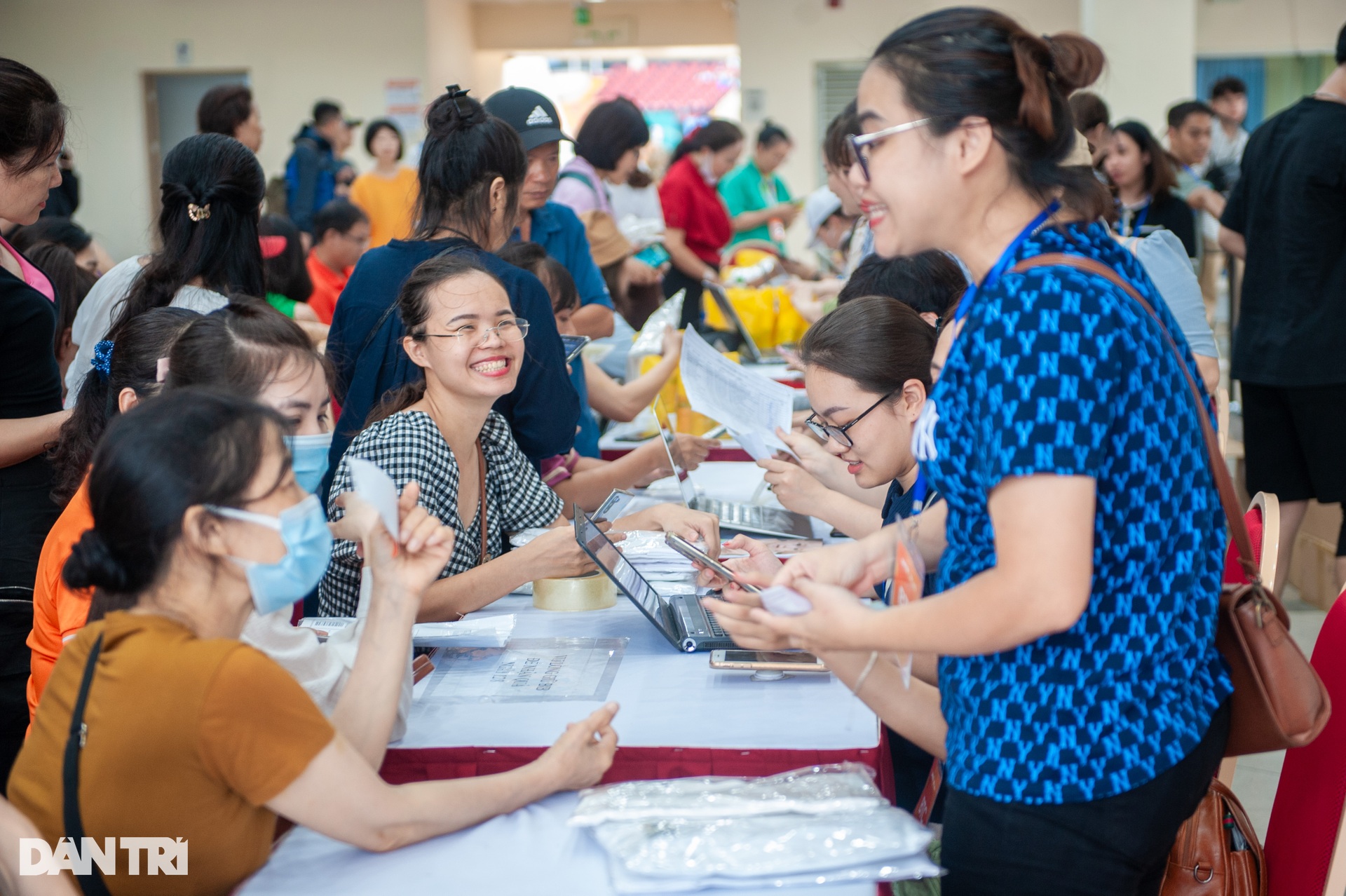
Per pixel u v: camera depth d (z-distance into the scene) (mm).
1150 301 1177
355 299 2469
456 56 12547
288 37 11453
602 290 3814
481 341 2010
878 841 1181
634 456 2848
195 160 2383
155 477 1171
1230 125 7832
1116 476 1099
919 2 10594
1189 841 1591
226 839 1197
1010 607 1052
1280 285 3514
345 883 1199
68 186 5734
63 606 1636
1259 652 1231
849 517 2148
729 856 1165
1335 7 10242
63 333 3105
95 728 1180
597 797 1271
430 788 1272
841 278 5496
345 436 2377
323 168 8844
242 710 1150
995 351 1086
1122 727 1149
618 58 15016
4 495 2133
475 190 2500
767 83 10891
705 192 6402
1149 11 9500
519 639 1866
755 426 2332
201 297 2354
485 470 2215
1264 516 1756
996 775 1178
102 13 11359
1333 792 1455
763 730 1474
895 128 1132
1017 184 1156
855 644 1137
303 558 1221
